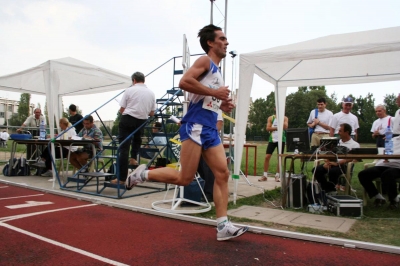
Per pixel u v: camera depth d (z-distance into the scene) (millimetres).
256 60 4988
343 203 4230
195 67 2799
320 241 3143
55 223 3754
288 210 4586
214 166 3018
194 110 2926
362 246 2967
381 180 4770
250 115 53625
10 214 4160
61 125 7504
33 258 2664
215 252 2855
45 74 6285
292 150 5117
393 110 44406
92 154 7219
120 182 5551
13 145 7863
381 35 4750
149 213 4262
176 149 7668
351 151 4695
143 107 5676
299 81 7293
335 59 5949
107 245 3008
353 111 46594
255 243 3113
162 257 2721
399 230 3549
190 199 4758
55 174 6145
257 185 7012
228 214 4273
